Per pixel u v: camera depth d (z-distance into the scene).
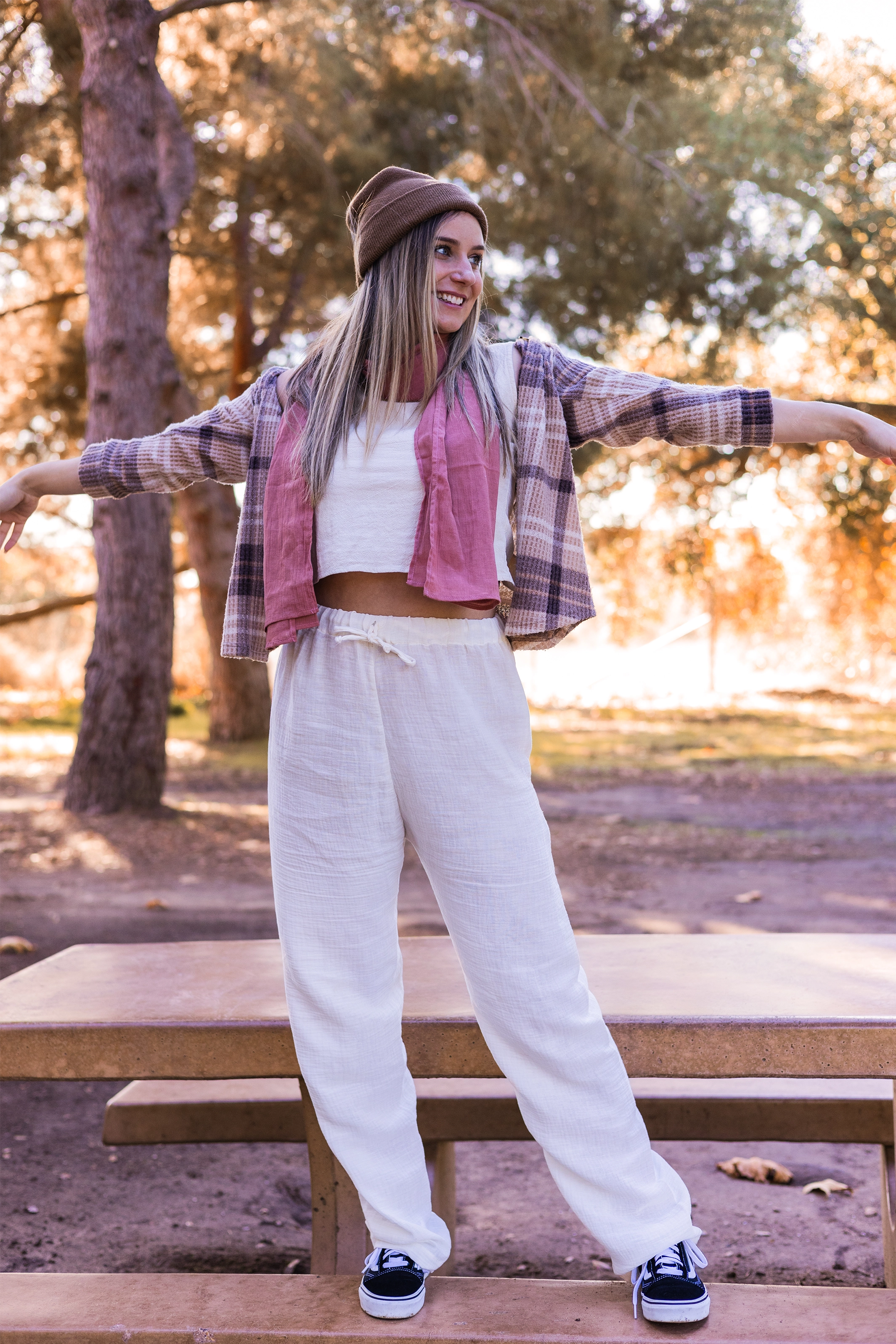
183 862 8.73
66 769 14.50
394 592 1.92
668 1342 1.83
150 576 10.41
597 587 24.39
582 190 12.56
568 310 13.80
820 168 13.48
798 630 29.81
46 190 14.27
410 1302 1.93
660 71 12.52
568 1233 3.19
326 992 1.93
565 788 13.06
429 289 1.93
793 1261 2.95
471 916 1.90
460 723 1.89
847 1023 2.03
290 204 14.66
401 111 13.30
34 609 15.68
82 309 16.53
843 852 9.06
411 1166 1.98
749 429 1.93
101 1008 2.26
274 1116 3.06
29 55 11.02
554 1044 1.89
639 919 6.73
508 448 1.97
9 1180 3.51
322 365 2.02
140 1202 3.39
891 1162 2.62
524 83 11.52
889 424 1.94
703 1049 2.06
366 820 1.92
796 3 12.90
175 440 2.14
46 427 17.75
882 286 14.62
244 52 13.11
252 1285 2.07
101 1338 1.92
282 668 2.00
